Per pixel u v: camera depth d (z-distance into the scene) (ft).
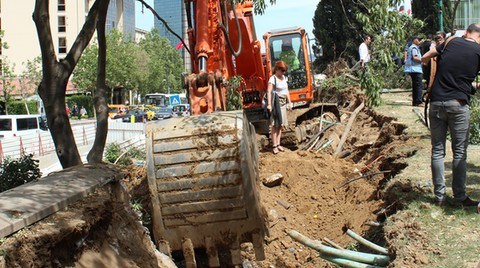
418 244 19.56
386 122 42.91
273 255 26.12
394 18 25.71
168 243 20.98
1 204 14.10
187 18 29.63
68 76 24.39
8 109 159.02
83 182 17.28
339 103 62.23
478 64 21.22
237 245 20.83
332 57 90.84
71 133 24.61
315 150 41.75
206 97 24.06
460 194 21.99
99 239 16.07
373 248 21.07
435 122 21.86
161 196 20.47
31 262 12.22
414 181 26.00
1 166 32.22
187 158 20.27
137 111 163.63
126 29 298.97
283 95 37.81
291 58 48.06
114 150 47.52
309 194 31.71
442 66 21.33
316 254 25.77
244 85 39.81
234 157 20.10
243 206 20.24
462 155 21.72
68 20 221.46
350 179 32.99
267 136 42.06
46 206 14.14
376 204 27.91
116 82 199.21
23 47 216.54
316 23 92.63
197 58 26.81
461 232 19.99
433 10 73.20
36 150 80.02
